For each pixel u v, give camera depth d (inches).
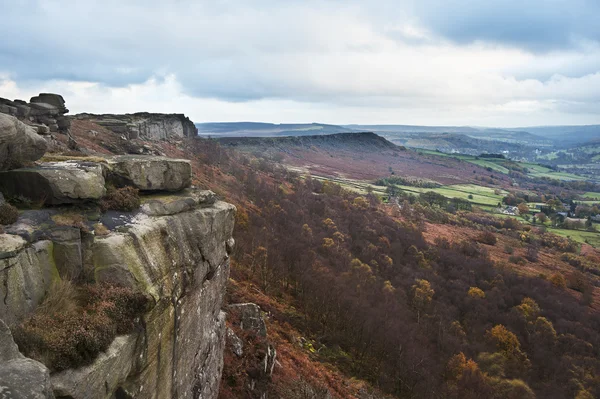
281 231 3270.2
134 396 425.4
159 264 496.4
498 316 2928.2
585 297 3727.9
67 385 328.2
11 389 256.2
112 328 394.3
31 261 390.6
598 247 6003.9
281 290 2267.5
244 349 1071.6
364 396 1540.4
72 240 434.9
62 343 345.4
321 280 2421.3
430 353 2249.0
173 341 529.7
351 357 1894.7
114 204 521.7
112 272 440.5
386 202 6879.9
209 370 720.3
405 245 4170.8
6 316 349.1
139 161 588.7
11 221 416.2
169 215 577.3
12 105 1432.1
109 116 3535.9
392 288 2955.2
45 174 465.1
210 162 4559.5
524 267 4439.0
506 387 2145.7
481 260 4143.7
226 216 723.4
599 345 2787.9
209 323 703.7
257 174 5265.8
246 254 2404.0
